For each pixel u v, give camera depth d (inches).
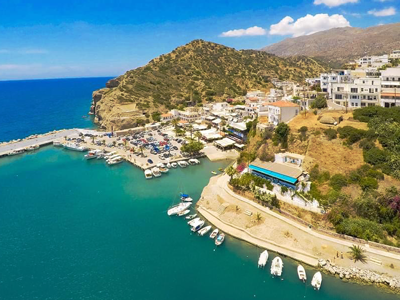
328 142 3661.4
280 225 3090.6
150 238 3139.8
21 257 2886.3
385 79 4862.2
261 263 2610.7
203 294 2374.5
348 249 2645.2
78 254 2915.8
